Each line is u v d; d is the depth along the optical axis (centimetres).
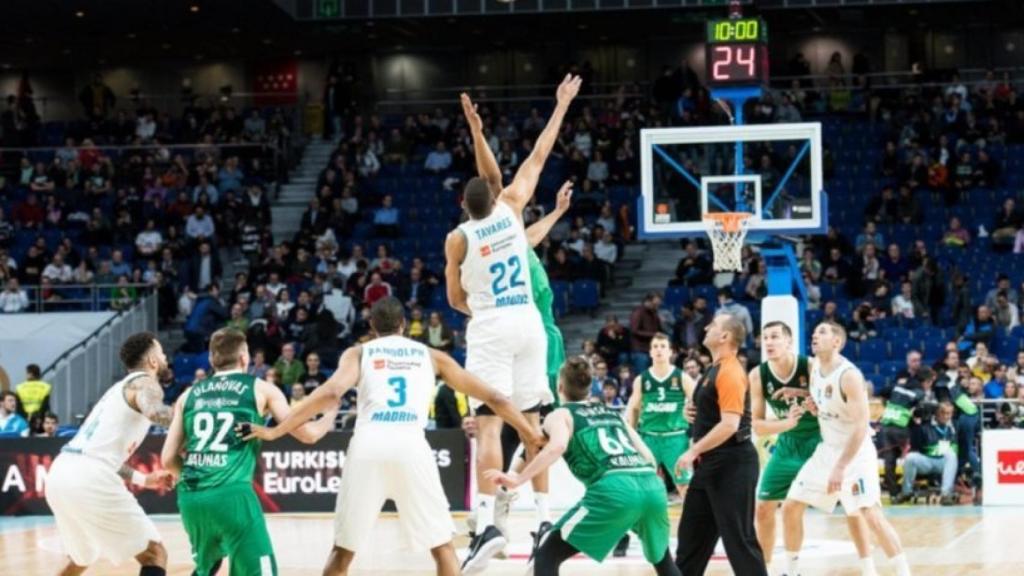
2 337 2581
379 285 2570
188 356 2523
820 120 3183
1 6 3022
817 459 1102
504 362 972
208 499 902
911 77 3362
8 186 3188
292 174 3312
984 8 3228
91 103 3491
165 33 3325
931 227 2764
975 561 1366
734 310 2364
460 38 3484
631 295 2748
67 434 2141
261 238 2898
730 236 1853
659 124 3081
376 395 901
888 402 2027
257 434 904
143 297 2747
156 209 3008
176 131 3519
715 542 1022
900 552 1091
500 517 1004
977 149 2955
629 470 937
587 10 3050
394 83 3641
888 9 3203
